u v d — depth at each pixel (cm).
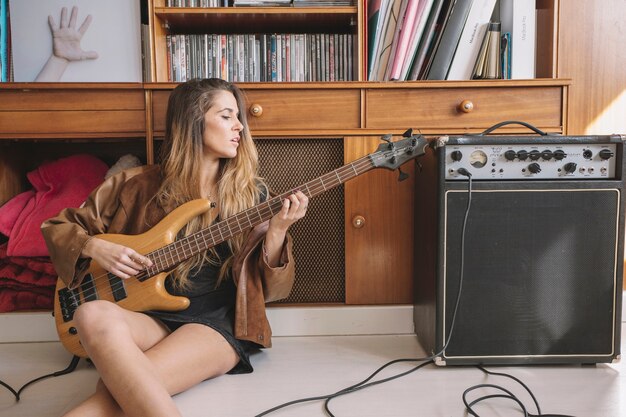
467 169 136
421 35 169
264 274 139
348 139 162
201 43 178
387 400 121
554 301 137
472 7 168
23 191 202
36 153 207
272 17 176
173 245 129
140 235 132
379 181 165
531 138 135
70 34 175
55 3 175
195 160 139
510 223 136
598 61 173
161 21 175
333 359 149
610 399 120
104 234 134
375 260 168
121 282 131
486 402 119
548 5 169
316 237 171
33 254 168
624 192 136
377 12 170
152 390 97
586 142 135
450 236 136
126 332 105
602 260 137
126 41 176
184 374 117
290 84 158
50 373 144
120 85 159
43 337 171
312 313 170
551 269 137
